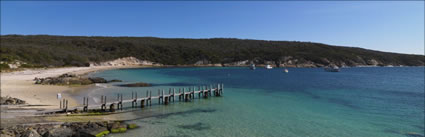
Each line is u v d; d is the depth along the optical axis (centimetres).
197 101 2439
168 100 2458
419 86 4069
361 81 4991
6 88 2888
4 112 1636
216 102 2394
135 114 1844
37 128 1285
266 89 3472
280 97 2741
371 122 1703
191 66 11719
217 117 1803
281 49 13912
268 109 2095
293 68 11294
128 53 11456
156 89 3256
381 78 5872
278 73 7694
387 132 1485
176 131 1449
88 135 1230
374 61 13338
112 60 10512
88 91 2930
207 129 1503
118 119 1677
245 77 5853
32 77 4316
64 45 10181
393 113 1970
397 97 2808
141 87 3447
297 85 4062
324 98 2698
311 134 1442
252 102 2412
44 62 7206
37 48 7931
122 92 2903
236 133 1437
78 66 8431
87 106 1788
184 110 2019
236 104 2303
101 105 1850
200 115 1858
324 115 1895
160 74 6644
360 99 2648
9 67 5478
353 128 1562
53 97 2362
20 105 1873
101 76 5697
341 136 1411
